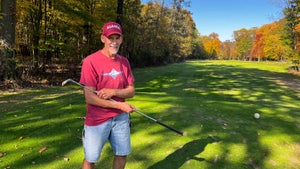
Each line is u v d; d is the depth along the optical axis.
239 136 4.65
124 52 27.77
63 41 16.36
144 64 33.72
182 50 59.59
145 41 34.06
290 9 31.09
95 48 17.33
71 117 5.34
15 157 3.68
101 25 16.25
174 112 5.70
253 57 79.12
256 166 3.72
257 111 6.29
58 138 4.33
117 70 2.50
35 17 13.96
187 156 3.82
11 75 11.84
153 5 38.38
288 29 31.91
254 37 83.00
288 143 4.55
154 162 3.62
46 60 16.47
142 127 4.80
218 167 3.58
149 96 7.57
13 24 12.05
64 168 3.42
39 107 6.31
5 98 8.98
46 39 14.06
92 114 2.46
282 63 45.84
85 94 2.43
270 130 5.07
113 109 2.47
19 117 5.43
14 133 4.52
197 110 5.95
